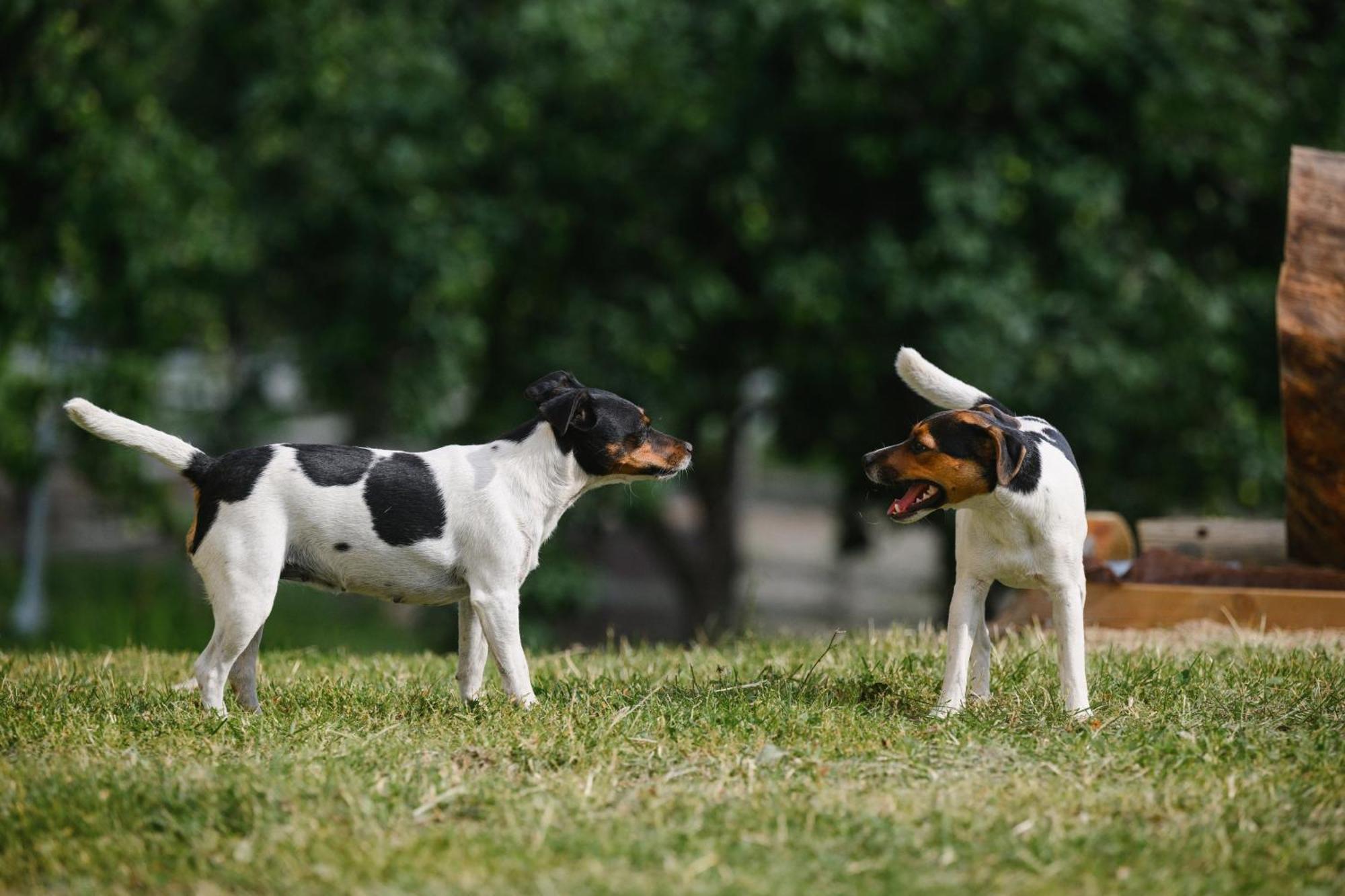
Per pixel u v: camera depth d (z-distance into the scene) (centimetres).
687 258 1459
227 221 1440
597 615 2194
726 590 1762
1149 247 1453
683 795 521
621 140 1431
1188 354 1398
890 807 509
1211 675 705
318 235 1520
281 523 643
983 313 1336
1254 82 1446
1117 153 1430
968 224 1352
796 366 1459
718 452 1731
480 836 480
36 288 1358
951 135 1387
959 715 622
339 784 523
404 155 1364
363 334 1434
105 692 715
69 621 1509
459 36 1478
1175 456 1462
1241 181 1471
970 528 636
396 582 663
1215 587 894
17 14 1248
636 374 1420
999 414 647
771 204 1423
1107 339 1371
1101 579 899
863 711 651
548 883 434
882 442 1532
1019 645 821
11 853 476
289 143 1480
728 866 456
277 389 2097
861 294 1400
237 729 608
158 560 2153
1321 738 591
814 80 1362
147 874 461
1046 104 1411
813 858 464
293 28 1474
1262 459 1423
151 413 1488
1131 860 464
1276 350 1473
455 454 675
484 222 1409
